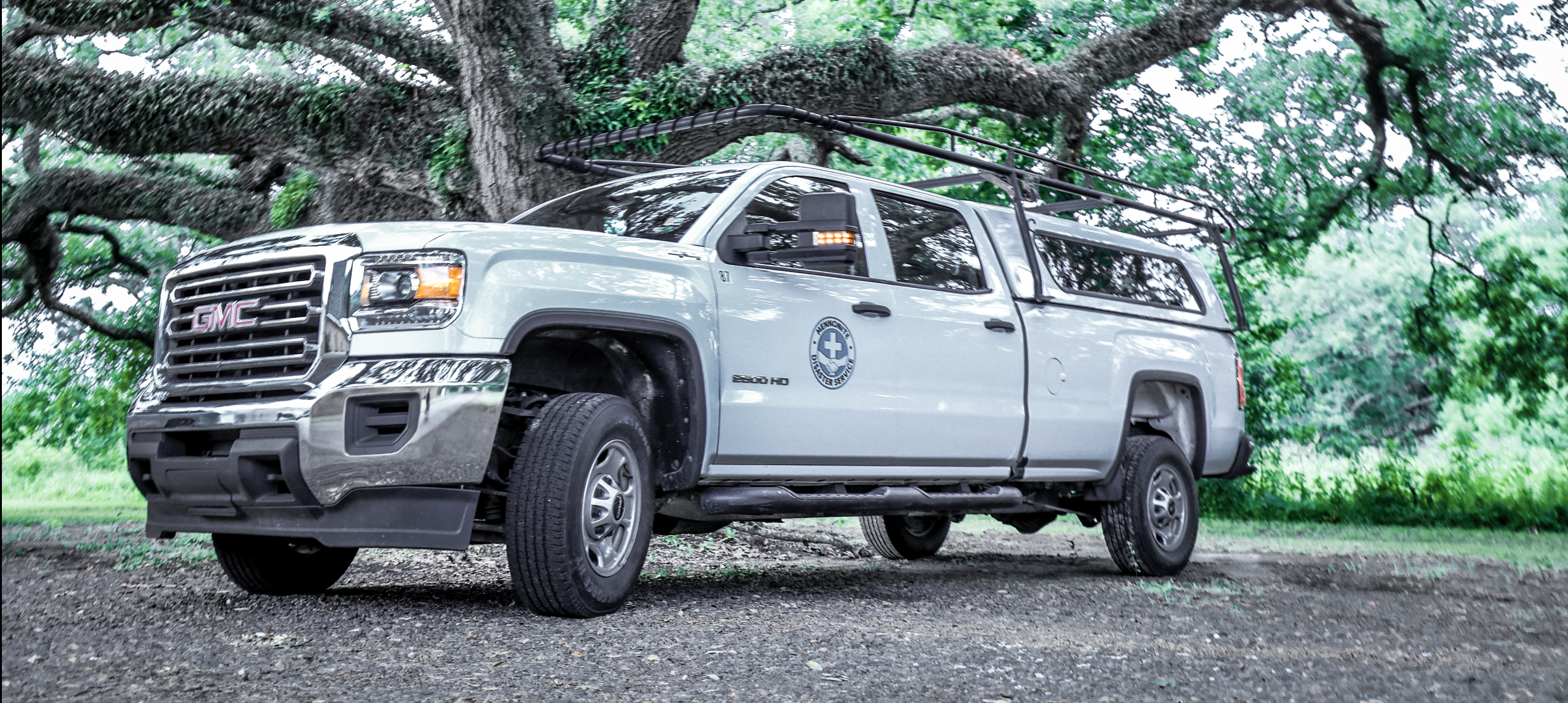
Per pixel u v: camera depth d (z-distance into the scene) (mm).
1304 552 10398
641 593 5820
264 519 4590
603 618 4762
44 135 17859
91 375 22625
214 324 4727
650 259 5109
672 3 12820
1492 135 20359
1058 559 9109
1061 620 5254
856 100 13367
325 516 4469
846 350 5797
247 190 15328
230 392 4625
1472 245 23016
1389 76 20516
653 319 4984
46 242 17250
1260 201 20844
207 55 17984
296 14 12797
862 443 5832
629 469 4953
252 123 13344
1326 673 4000
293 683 3383
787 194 5902
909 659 4043
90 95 13305
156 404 4805
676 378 5156
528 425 5074
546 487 4641
